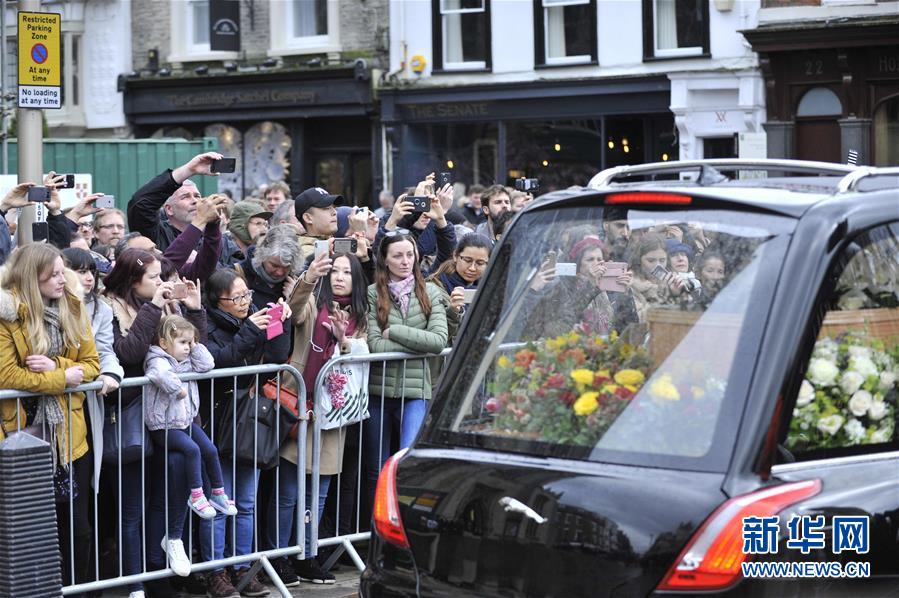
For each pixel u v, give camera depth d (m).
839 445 10.59
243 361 18.34
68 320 16.22
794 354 10.30
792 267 10.54
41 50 21.30
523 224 12.62
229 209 28.67
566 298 12.20
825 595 10.08
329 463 19.16
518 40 58.44
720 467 10.06
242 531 18.69
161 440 17.52
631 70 56.09
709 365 10.62
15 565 15.52
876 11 51.22
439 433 11.98
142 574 17.52
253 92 63.50
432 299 19.91
